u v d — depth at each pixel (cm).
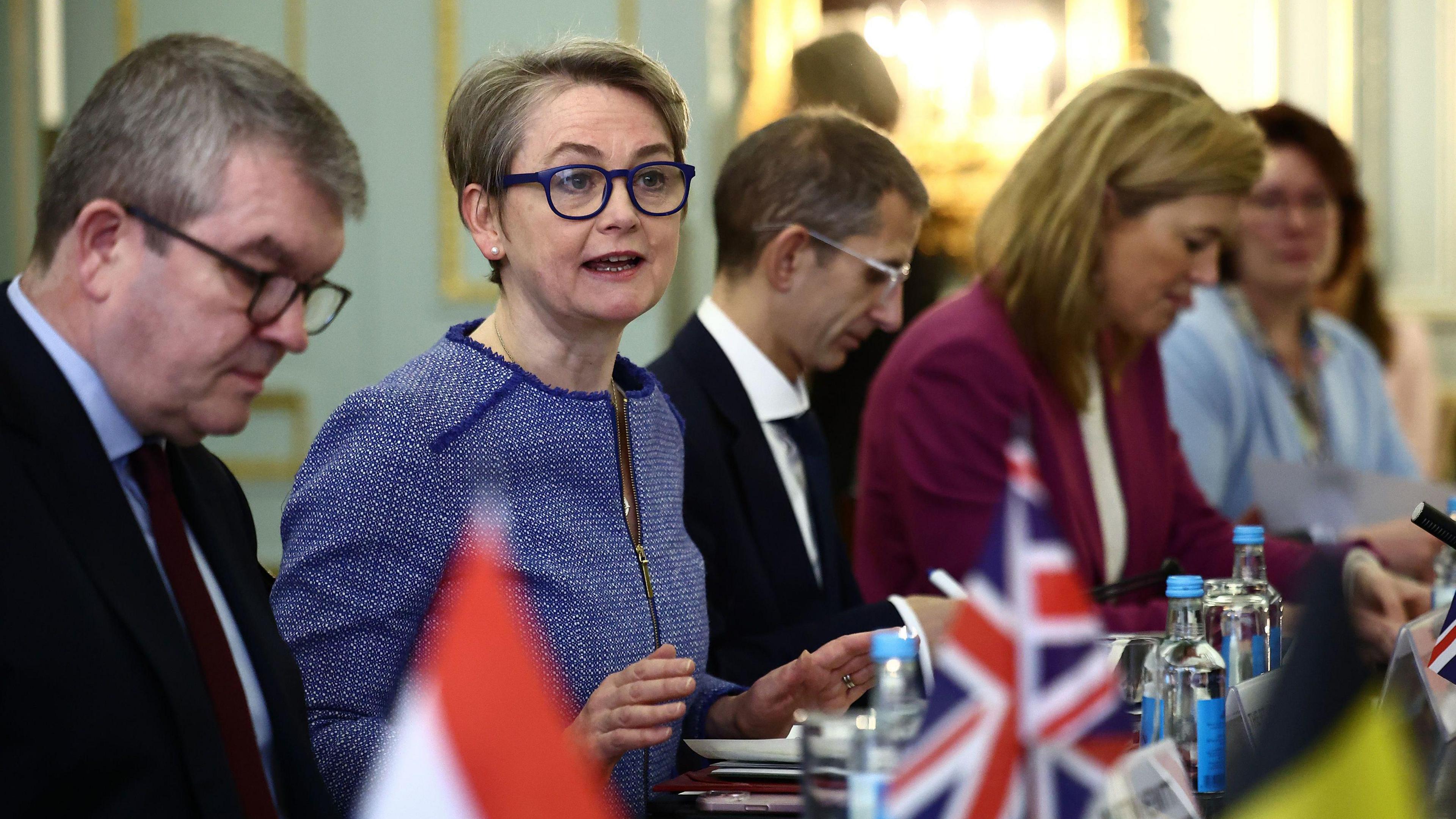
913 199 468
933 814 169
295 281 254
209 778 244
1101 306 521
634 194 353
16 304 252
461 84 367
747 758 340
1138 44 1136
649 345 1048
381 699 329
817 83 795
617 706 303
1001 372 503
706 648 391
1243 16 1172
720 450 445
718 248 471
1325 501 534
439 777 125
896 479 520
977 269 537
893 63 1113
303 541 333
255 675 281
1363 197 718
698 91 1065
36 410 242
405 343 1050
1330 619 138
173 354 249
